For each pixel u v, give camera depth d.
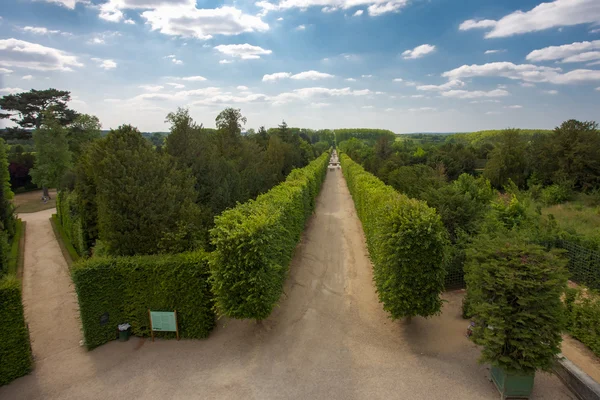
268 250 11.92
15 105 62.34
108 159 15.15
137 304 12.02
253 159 36.16
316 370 10.04
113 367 10.59
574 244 15.92
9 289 10.06
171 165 18.92
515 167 44.34
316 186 38.91
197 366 10.46
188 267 11.77
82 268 11.47
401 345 11.13
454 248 14.95
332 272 17.78
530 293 8.09
